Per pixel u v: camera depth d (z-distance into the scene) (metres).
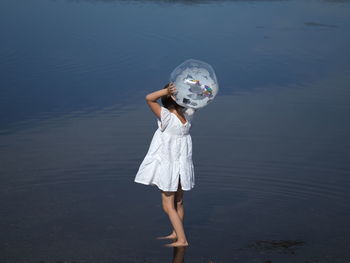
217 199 6.32
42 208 5.91
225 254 4.94
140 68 12.45
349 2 22.97
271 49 14.65
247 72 12.43
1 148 7.74
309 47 14.98
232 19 18.45
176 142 5.29
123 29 16.45
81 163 7.25
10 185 6.52
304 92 10.99
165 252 4.97
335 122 9.21
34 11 18.72
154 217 5.79
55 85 11.05
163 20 17.86
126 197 6.30
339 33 16.88
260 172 7.08
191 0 21.94
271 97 10.61
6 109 9.53
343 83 11.71
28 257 4.79
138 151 7.73
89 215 5.78
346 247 5.12
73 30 16.20
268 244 5.17
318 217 5.85
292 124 9.06
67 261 4.73
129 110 9.59
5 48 13.98
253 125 8.95
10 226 5.44
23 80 11.37
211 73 5.25
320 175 7.01
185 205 6.16
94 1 20.97
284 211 6.01
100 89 10.84
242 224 5.65
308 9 20.91
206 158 7.52
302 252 4.99
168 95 5.34
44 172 6.93
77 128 8.62
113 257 4.83
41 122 8.89
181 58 13.40
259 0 22.50
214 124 8.95
